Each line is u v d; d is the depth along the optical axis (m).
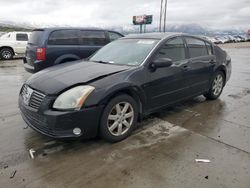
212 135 3.86
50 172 2.90
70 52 7.29
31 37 7.55
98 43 7.92
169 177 2.79
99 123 3.40
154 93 4.06
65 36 7.25
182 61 4.57
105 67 3.88
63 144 3.55
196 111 4.97
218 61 5.57
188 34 4.96
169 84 4.29
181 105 5.35
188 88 4.79
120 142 3.62
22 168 2.97
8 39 14.80
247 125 4.27
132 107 3.73
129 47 4.48
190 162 3.09
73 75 3.57
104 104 3.36
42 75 3.76
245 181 2.72
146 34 4.83
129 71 3.71
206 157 3.21
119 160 3.15
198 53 5.07
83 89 3.23
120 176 2.82
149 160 3.14
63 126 3.13
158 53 4.14
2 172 2.88
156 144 3.56
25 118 3.58
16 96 6.15
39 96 3.31
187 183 2.69
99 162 3.11
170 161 3.12
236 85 7.49
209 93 5.58
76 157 3.22
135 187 2.63
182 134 3.89
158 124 4.29
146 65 3.92
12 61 14.20
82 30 7.59
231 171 2.90
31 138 3.73
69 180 2.75
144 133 3.93
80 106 3.16
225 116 4.70
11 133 3.90
